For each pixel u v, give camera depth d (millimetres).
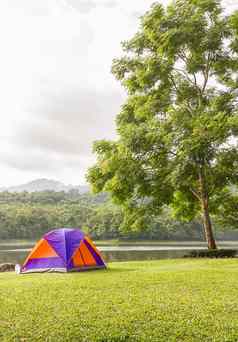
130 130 26266
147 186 26406
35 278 15305
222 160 24141
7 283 13992
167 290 12117
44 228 141625
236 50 26406
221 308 9898
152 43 28234
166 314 9430
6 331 8438
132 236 103375
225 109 25391
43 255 18016
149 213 27672
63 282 13789
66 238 18312
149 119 28156
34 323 8898
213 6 26250
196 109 27062
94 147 29391
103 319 9094
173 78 28391
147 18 27422
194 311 9664
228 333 8234
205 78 28203
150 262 22438
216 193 27781
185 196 28266
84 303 10492
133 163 26156
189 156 23625
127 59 29406
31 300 10891
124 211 28625
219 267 17969
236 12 26016
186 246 70938
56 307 10117
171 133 24703
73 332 8352
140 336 8156
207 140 23047
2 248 71750
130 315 9367
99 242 94562
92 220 109000
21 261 37594
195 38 25828
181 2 27359
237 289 12203
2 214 138375
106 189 27266
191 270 16641
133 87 29344
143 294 11547
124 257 39531
